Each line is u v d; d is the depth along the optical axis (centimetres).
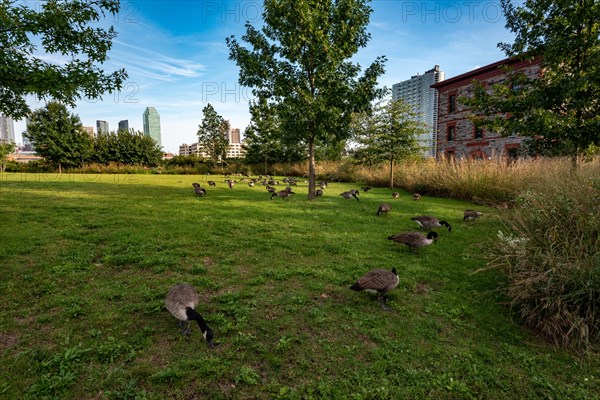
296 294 545
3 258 656
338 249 794
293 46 1490
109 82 787
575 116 969
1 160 4328
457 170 1827
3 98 794
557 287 454
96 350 376
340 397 318
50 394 311
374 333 432
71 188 1994
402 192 2181
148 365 357
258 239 865
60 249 725
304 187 2506
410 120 2445
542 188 783
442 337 430
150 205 1395
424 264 698
